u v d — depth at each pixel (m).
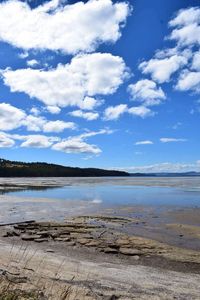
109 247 20.77
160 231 25.95
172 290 12.93
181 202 47.88
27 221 31.27
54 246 21.28
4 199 53.25
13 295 6.87
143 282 13.84
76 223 29.92
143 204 45.53
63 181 139.00
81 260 17.61
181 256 18.69
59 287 10.30
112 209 40.34
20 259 16.00
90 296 10.29
